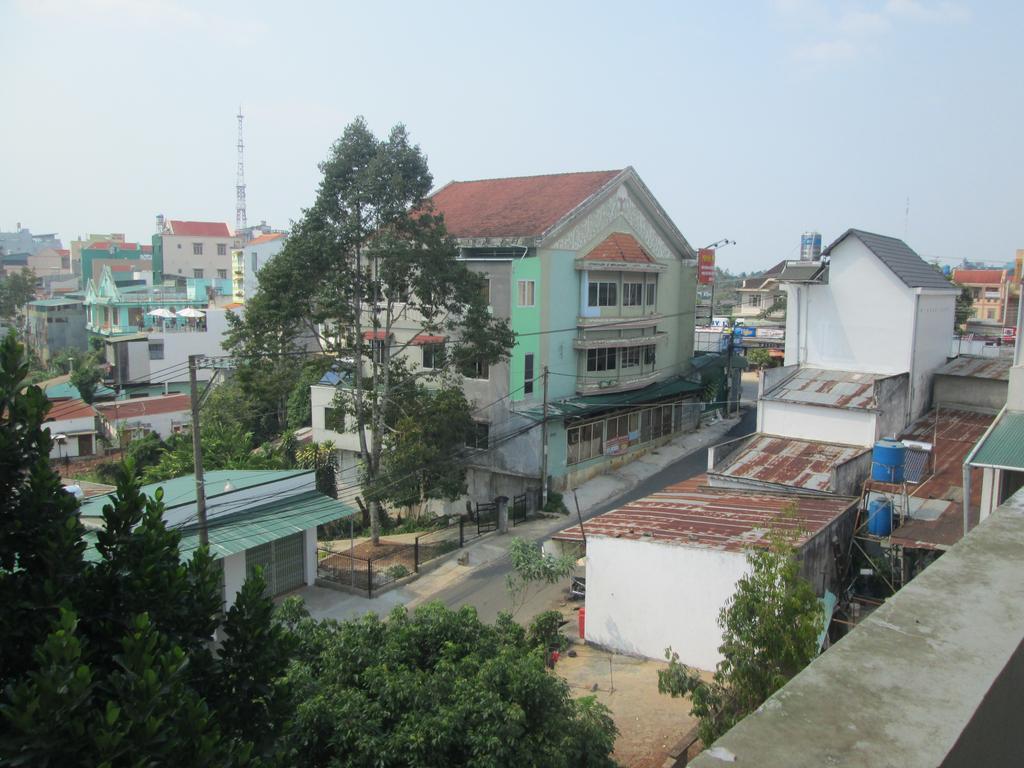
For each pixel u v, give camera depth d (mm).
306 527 18766
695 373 36062
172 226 73000
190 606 5910
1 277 99688
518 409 26812
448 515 27328
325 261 21688
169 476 24781
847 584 15359
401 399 24781
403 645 9289
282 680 7238
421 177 21906
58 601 5121
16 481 5387
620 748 11312
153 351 46938
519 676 8172
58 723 4164
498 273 26234
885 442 16594
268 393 24453
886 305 22047
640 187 31531
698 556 14031
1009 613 2201
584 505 26469
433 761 7414
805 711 1726
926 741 1591
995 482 11594
